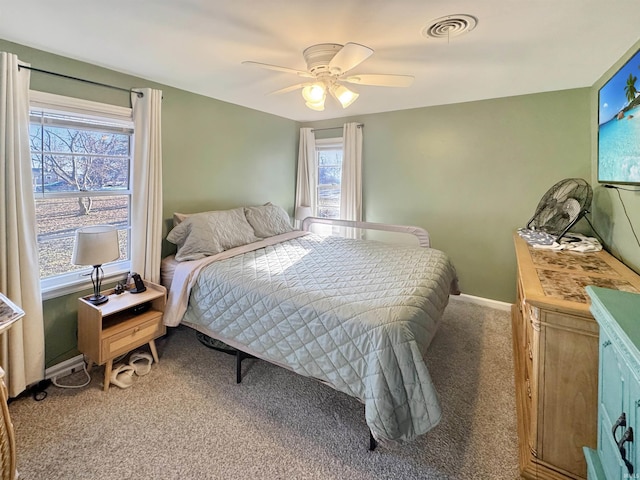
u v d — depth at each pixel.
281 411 1.87
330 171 4.48
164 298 2.34
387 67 2.31
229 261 2.46
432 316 1.86
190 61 2.24
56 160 2.19
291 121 4.42
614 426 0.84
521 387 1.91
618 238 2.05
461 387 2.09
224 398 1.98
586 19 1.62
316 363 1.69
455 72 2.41
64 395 1.97
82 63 2.22
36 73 2.00
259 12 1.57
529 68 2.33
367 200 4.09
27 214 1.91
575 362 1.26
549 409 1.32
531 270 1.71
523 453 1.47
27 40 1.90
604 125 1.99
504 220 3.28
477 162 3.35
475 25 1.69
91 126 2.30
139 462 1.50
